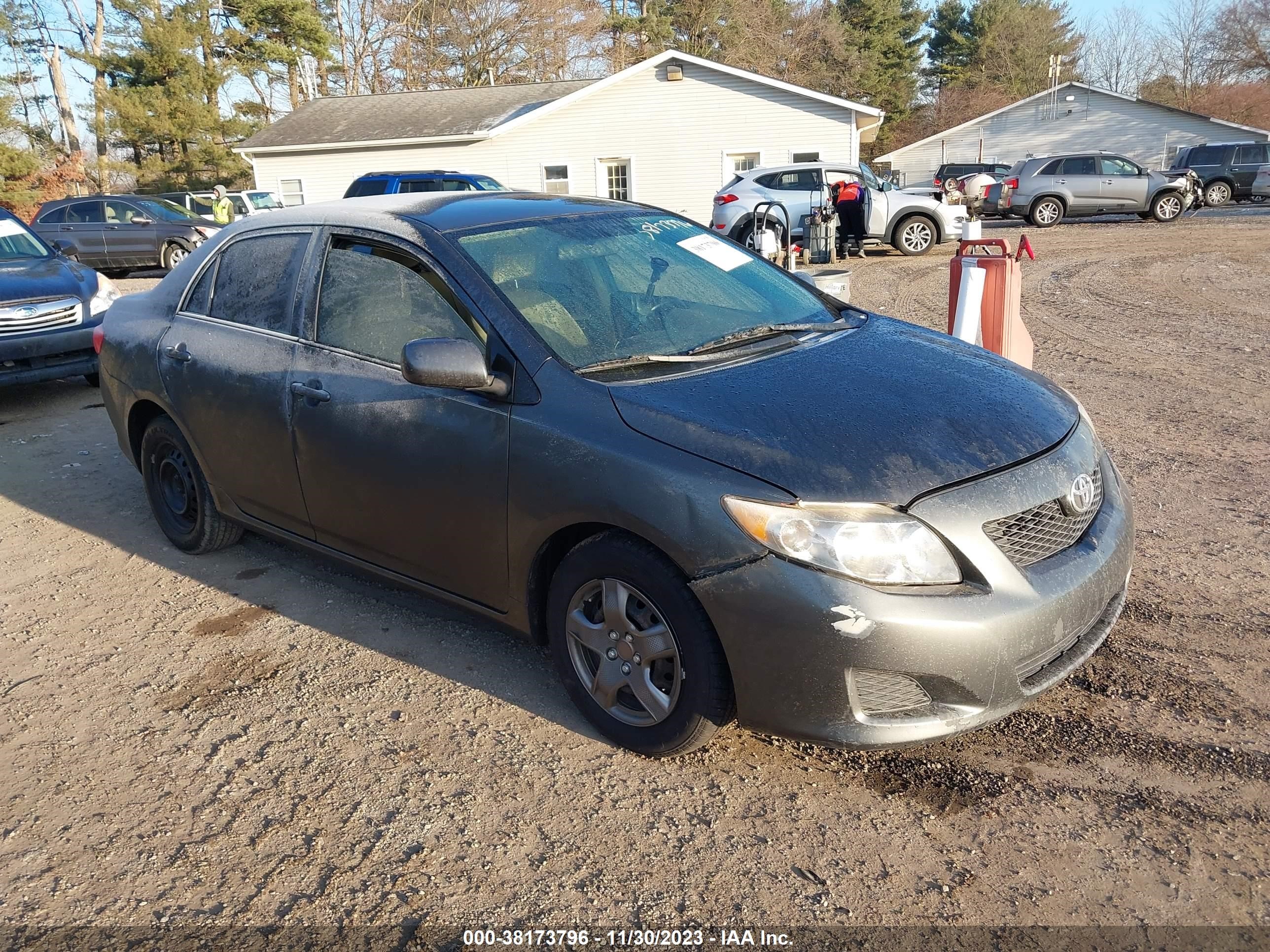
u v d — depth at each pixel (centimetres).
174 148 4238
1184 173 2383
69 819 286
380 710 335
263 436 390
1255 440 581
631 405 287
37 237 910
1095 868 248
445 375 297
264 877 259
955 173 3428
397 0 5188
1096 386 731
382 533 357
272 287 398
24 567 478
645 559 276
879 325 380
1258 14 5478
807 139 2612
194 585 446
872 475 259
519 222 367
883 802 277
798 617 252
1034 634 260
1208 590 389
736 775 292
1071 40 6706
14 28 4538
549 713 329
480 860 261
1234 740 293
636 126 2705
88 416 775
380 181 1858
